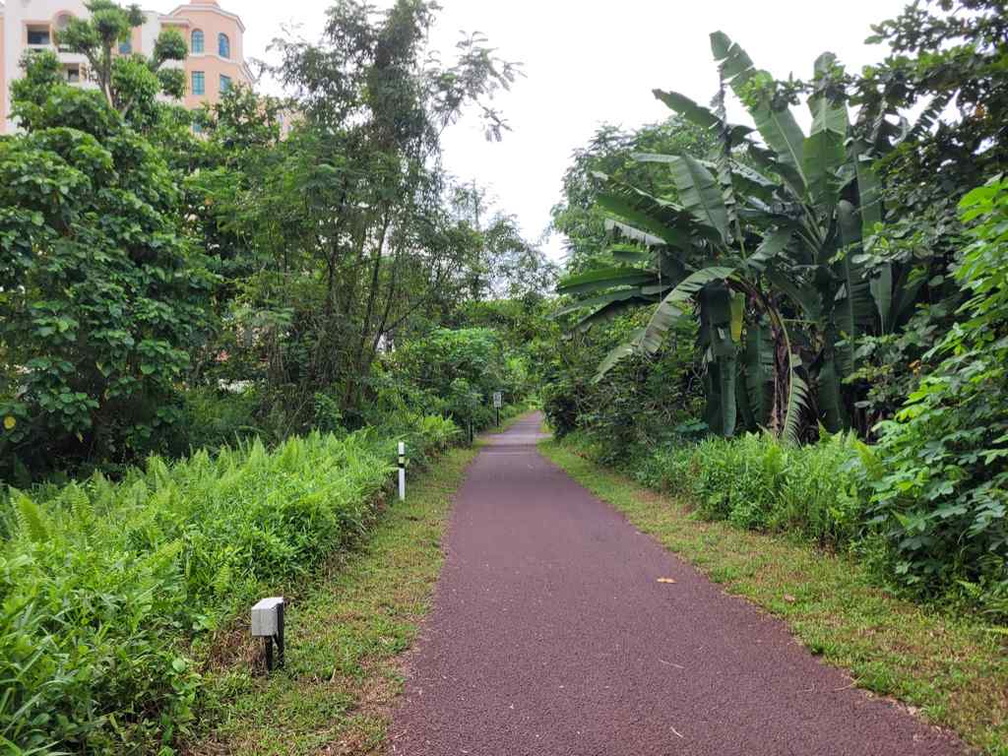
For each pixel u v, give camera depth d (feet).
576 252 68.54
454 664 13.78
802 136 35.32
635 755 10.23
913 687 11.91
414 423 51.29
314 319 39.93
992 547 14.70
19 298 26.71
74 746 8.99
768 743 10.48
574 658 13.99
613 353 34.81
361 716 11.51
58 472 27.66
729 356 37.22
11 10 134.82
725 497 27.89
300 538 19.08
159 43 60.54
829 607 16.33
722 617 16.37
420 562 21.90
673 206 34.68
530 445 84.02
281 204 36.68
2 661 8.57
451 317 55.16
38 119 32.09
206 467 26.30
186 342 31.04
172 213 36.06
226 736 10.80
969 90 22.36
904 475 16.26
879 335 32.86
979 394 16.11
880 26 23.24
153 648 10.53
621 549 23.84
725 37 35.96
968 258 14.89
